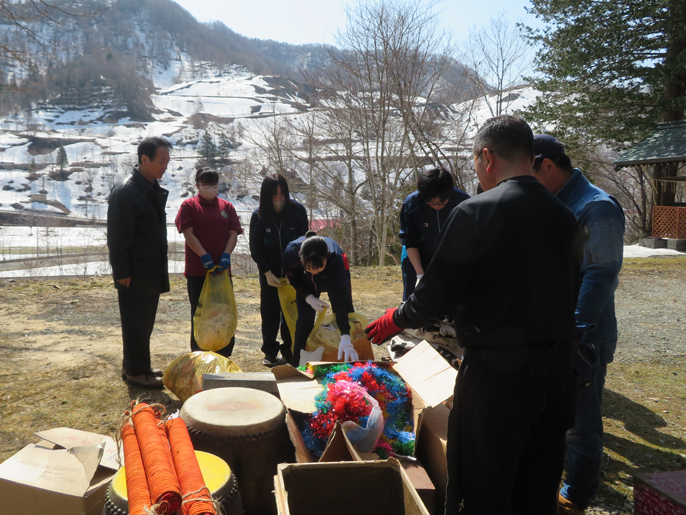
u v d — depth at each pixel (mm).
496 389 1587
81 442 2264
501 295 1597
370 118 18609
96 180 142750
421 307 1699
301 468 1803
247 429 2121
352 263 22234
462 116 18531
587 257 2217
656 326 6578
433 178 3494
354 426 2199
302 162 20531
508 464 1601
